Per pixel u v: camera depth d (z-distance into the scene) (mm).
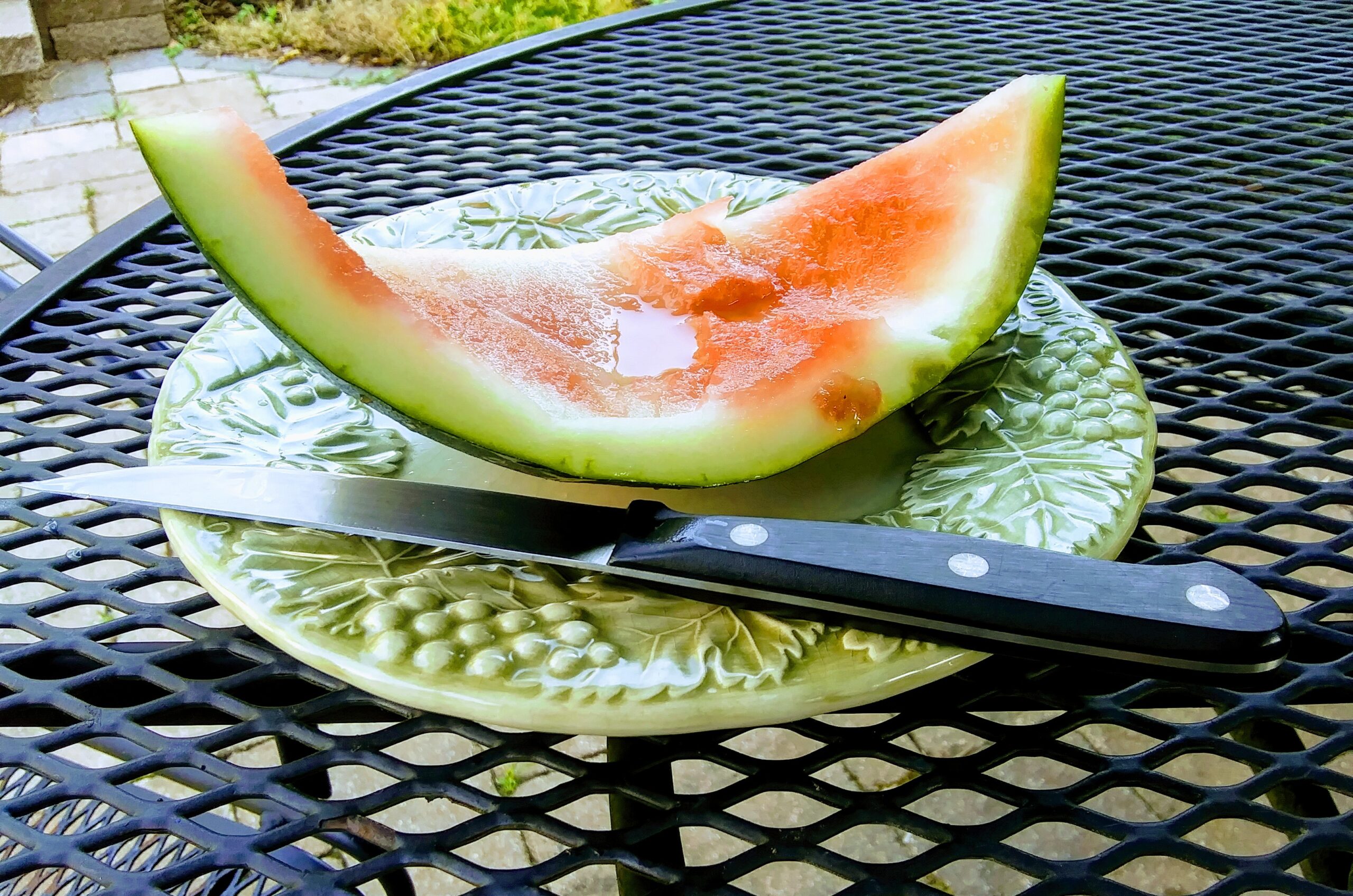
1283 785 256
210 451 298
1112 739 730
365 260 326
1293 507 312
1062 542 266
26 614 285
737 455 280
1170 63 545
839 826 251
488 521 269
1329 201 427
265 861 246
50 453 774
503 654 248
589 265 353
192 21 1865
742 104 513
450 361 277
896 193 358
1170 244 406
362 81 1681
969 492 281
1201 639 241
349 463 300
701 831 695
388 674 247
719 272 353
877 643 250
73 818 384
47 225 1310
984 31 591
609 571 261
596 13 1763
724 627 255
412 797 255
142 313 381
